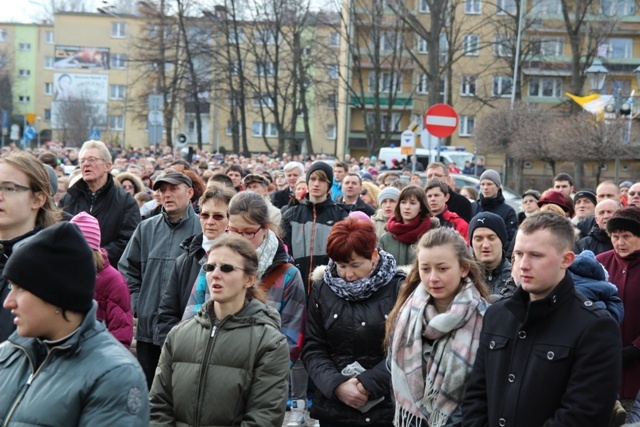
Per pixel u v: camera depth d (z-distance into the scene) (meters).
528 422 4.41
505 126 39.03
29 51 88.00
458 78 59.38
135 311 7.51
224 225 6.34
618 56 58.59
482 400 4.68
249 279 4.98
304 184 11.84
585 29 48.88
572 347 4.40
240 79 50.50
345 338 5.62
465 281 5.13
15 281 3.44
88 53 80.06
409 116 63.47
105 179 8.69
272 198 12.48
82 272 3.49
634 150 30.55
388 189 10.11
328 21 54.84
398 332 5.16
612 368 4.36
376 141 48.97
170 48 50.72
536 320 4.52
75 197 8.66
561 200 10.59
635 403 6.16
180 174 7.41
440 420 4.93
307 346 5.79
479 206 12.66
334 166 14.53
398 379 5.11
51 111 80.25
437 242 5.09
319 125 72.88
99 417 3.35
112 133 76.38
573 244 4.57
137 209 8.82
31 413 3.36
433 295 5.08
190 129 74.38
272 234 6.24
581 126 31.36
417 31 34.72
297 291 6.14
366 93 62.69
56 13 80.88
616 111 25.86
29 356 3.51
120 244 8.58
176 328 5.02
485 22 51.06
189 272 6.47
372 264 5.70
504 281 6.27
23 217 5.14
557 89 59.56
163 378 4.97
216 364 4.84
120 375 3.42
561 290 4.51
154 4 50.75
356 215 7.54
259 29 52.56
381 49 60.34
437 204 9.76
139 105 54.75
